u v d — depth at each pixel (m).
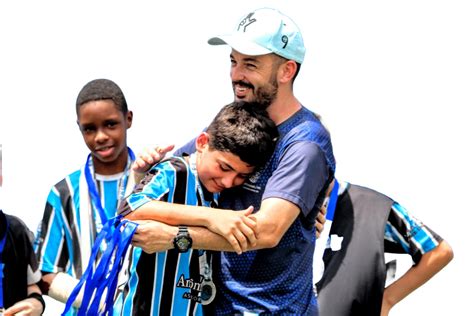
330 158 5.46
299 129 5.36
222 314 5.36
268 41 5.36
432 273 6.43
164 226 5.06
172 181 5.25
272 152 5.32
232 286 5.35
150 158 5.43
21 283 5.92
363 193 6.39
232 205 5.41
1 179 5.88
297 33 5.48
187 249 5.06
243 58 5.39
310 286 5.57
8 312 5.79
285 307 5.36
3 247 5.86
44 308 5.96
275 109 5.45
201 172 5.25
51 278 6.14
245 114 5.23
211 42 5.66
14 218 5.95
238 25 5.51
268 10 5.48
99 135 6.13
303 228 5.41
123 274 5.53
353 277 6.20
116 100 6.17
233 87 5.50
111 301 5.16
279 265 5.36
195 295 5.34
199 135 5.29
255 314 5.31
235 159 5.14
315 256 6.20
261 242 5.11
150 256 5.27
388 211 6.33
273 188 5.22
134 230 5.06
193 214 5.07
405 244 6.44
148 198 5.14
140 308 5.25
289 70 5.44
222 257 5.38
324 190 5.48
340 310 6.16
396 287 6.46
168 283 5.28
